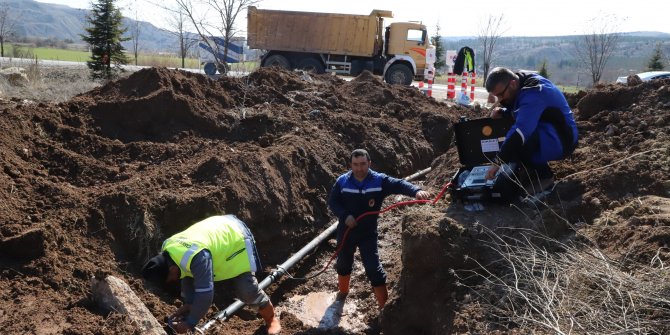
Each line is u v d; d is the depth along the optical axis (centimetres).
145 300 515
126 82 850
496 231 496
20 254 480
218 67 1664
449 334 446
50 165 646
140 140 752
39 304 439
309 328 552
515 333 402
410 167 955
